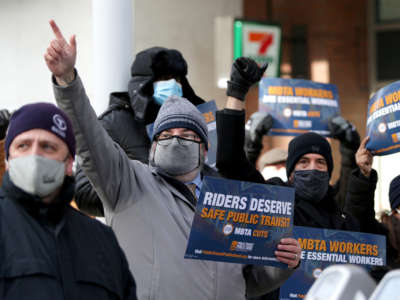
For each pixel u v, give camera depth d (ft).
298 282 14.42
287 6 42.16
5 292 9.11
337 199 19.80
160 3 34.35
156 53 16.62
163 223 12.38
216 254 11.83
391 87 17.47
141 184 12.70
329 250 14.71
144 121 16.31
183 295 12.07
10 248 9.32
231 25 36.58
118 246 10.77
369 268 15.01
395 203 17.15
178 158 12.87
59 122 10.21
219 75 36.27
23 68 32.07
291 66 42.27
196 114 13.24
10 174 9.85
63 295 9.46
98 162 12.05
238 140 13.69
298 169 16.20
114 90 18.61
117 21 18.71
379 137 17.42
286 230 12.36
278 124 19.66
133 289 10.68
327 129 19.95
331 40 42.83
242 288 12.84
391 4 43.50
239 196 12.03
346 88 43.19
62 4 31.32
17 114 10.21
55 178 9.91
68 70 11.58
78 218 10.37
